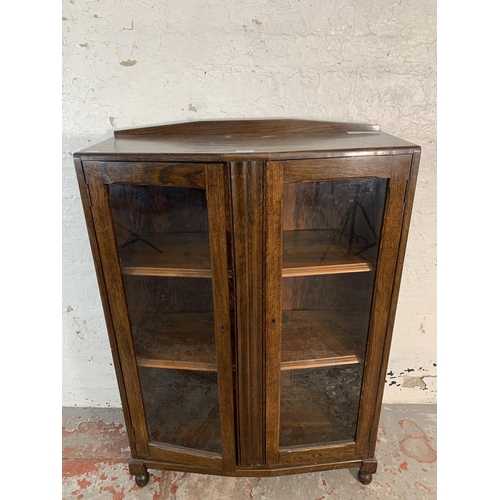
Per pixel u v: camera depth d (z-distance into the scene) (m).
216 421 1.28
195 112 1.32
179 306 1.26
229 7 1.21
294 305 1.34
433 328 1.61
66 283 1.55
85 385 1.73
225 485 1.38
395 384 1.71
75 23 1.22
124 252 1.11
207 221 1.03
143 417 1.28
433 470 1.42
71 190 1.42
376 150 0.95
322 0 1.20
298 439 1.30
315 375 1.31
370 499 1.33
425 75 1.28
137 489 1.38
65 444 1.57
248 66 1.27
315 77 1.28
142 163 0.95
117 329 1.15
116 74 1.28
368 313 1.14
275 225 0.99
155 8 1.21
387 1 1.21
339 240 1.14
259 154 0.92
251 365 1.14
